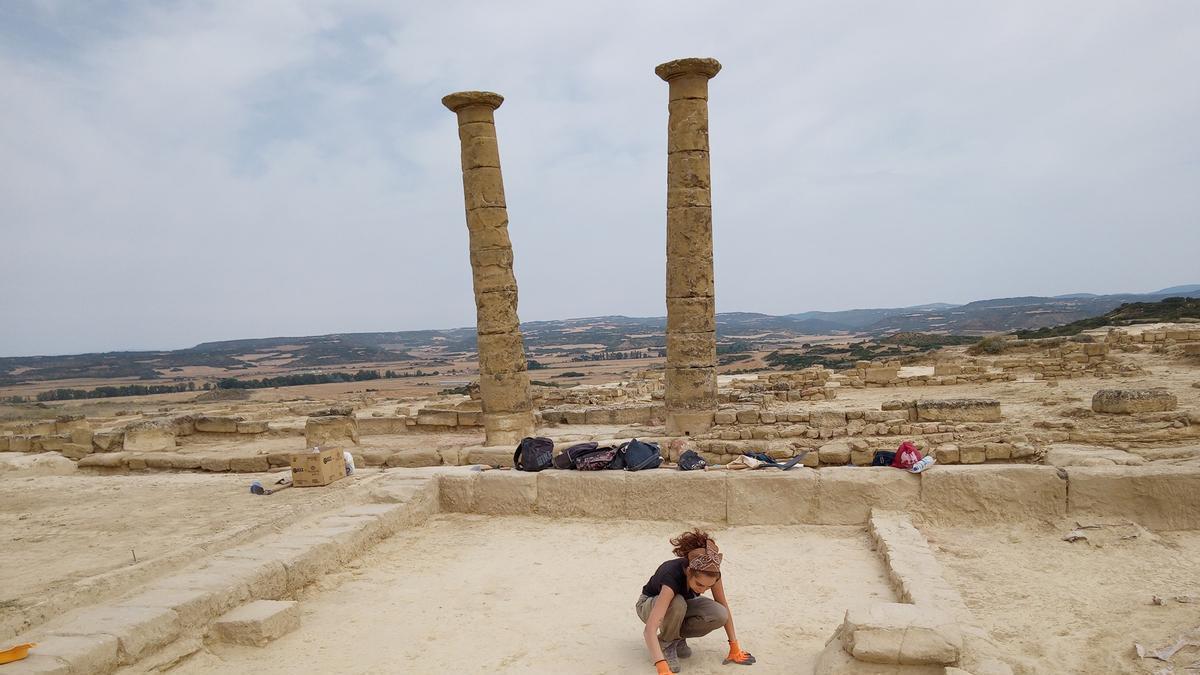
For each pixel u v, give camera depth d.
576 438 19.02
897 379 30.95
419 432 22.91
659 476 11.09
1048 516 9.75
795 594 8.13
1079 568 8.25
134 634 6.42
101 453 20.03
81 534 10.36
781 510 10.65
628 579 8.80
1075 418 17.22
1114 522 9.38
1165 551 8.55
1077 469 9.77
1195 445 14.45
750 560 9.30
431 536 10.77
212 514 11.11
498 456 17.48
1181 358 31.17
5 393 92.44
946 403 17.78
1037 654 6.21
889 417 17.89
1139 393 16.06
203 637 7.07
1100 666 5.92
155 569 8.10
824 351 89.62
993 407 17.70
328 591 8.63
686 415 18.72
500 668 6.60
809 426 17.95
